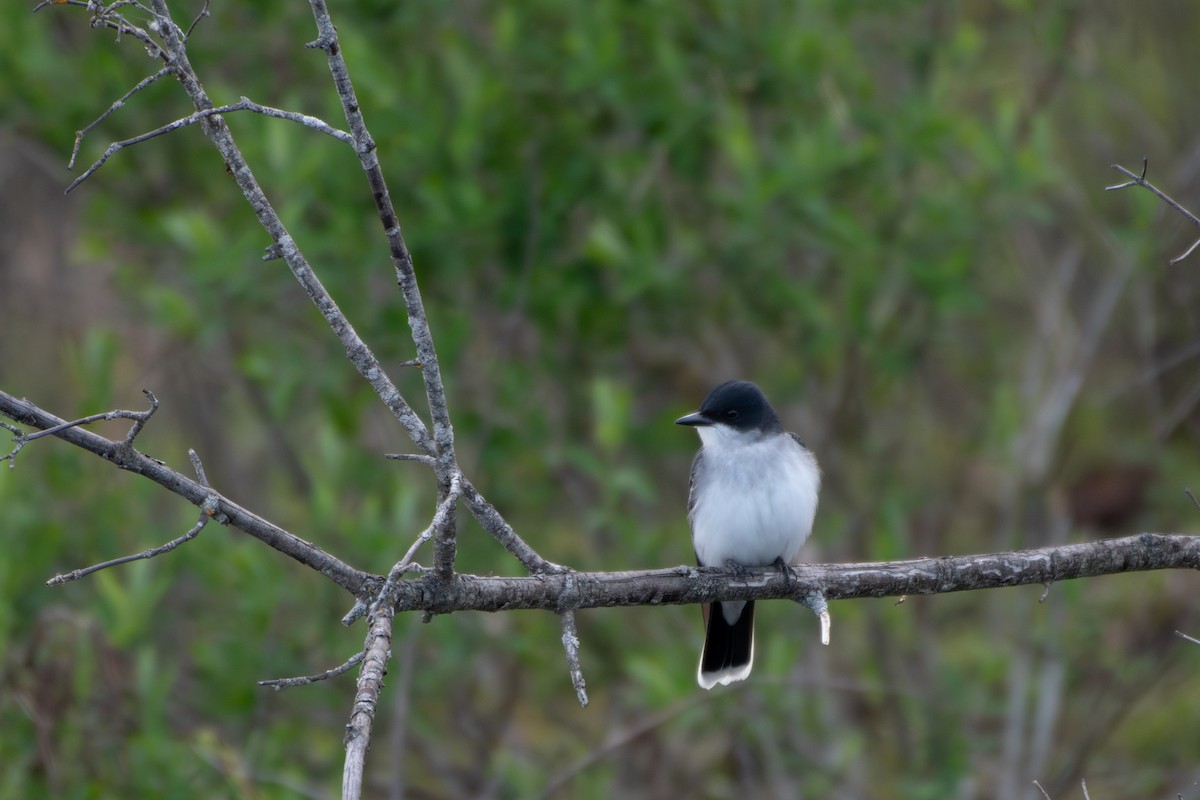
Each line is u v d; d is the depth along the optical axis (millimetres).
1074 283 15195
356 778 4242
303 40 12344
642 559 12266
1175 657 13797
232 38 12523
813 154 11656
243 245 11664
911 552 14711
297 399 13938
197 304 12570
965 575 7191
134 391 15047
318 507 11594
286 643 12070
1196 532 14836
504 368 12398
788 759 13219
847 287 12711
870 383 14219
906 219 12586
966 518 15414
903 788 12859
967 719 13883
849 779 13266
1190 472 15258
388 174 12195
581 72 11727
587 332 13180
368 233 12344
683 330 13516
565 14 12398
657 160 12070
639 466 13773
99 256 12867
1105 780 13539
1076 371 14008
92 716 10859
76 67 12750
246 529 5555
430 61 12758
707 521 9195
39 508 11633
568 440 13430
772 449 9141
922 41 13094
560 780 11477
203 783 10695
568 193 12367
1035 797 13055
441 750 13289
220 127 5328
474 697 14023
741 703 12633
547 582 6203
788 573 7035
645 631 13266
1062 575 7227
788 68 12062
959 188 12398
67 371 14859
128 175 12945
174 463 14031
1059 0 13453
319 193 12078
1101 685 13984
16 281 15344
